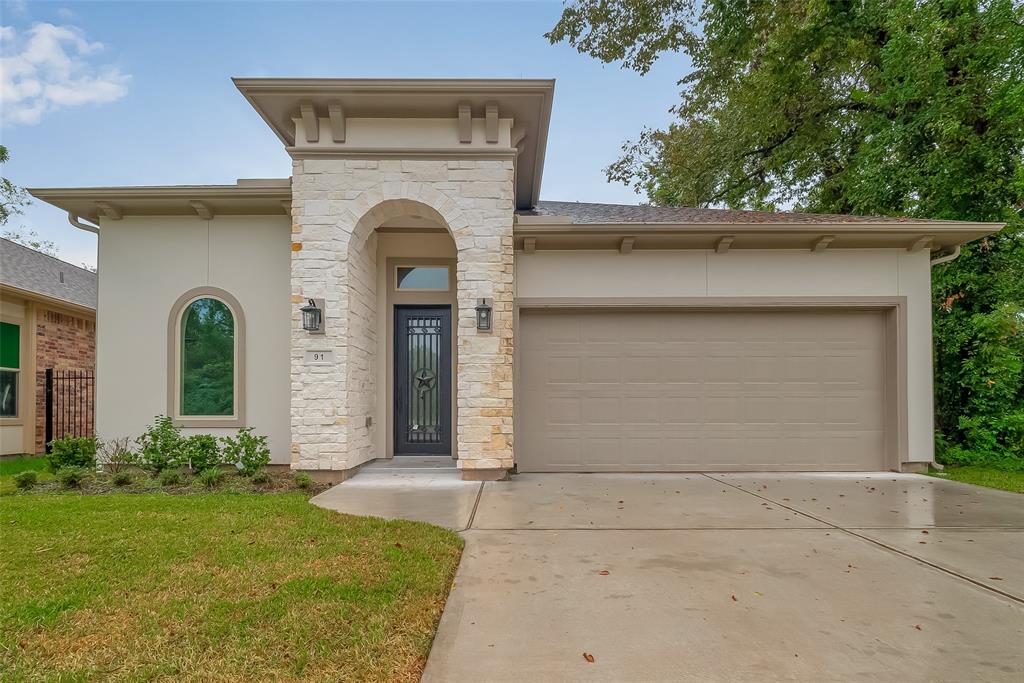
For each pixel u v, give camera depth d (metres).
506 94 7.19
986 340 8.90
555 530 4.90
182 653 2.67
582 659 2.67
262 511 5.38
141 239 8.20
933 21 10.09
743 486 7.07
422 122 7.61
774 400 8.38
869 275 8.39
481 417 7.39
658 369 8.38
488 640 2.86
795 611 3.21
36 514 5.23
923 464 8.23
